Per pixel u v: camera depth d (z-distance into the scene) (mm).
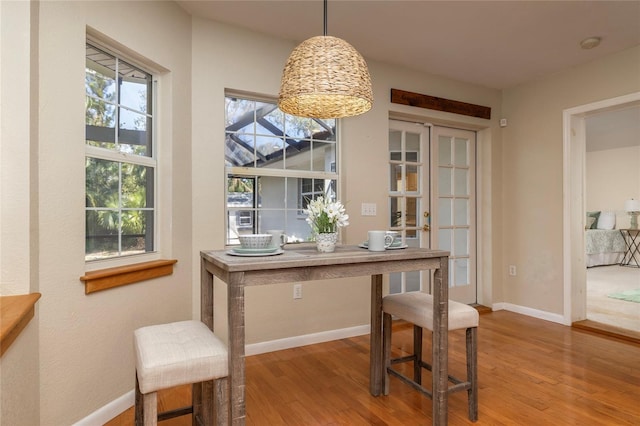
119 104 2182
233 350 1390
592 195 7531
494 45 3076
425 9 2531
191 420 1937
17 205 1528
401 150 3791
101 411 1897
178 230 2492
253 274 1466
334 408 2053
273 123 3088
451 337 3188
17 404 1336
